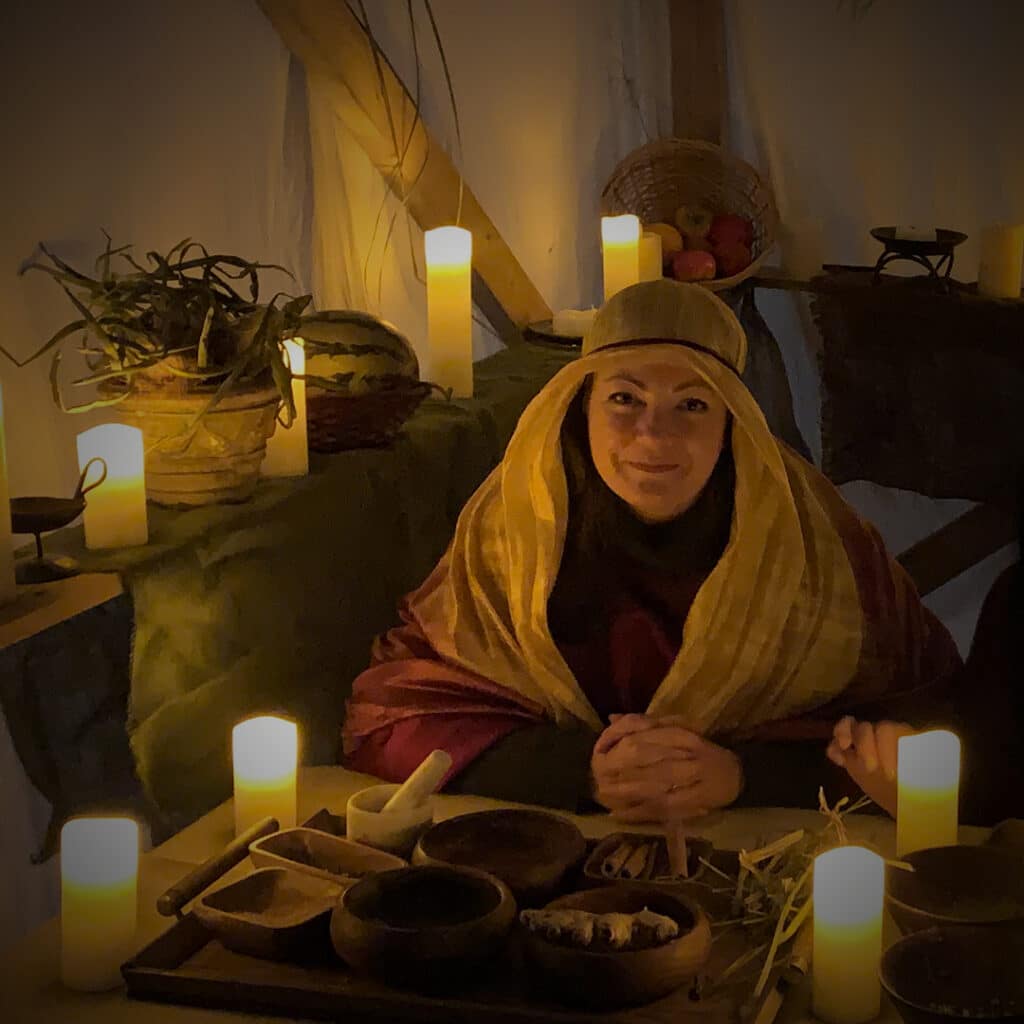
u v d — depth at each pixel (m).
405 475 1.77
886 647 1.47
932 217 2.79
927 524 2.87
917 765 1.22
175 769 1.42
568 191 2.76
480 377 2.24
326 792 1.46
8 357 1.46
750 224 2.88
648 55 2.88
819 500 1.50
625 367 1.42
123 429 1.36
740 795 1.38
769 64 2.82
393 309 2.34
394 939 1.01
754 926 1.11
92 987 1.08
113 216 1.75
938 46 2.70
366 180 2.23
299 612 1.57
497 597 1.50
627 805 1.35
